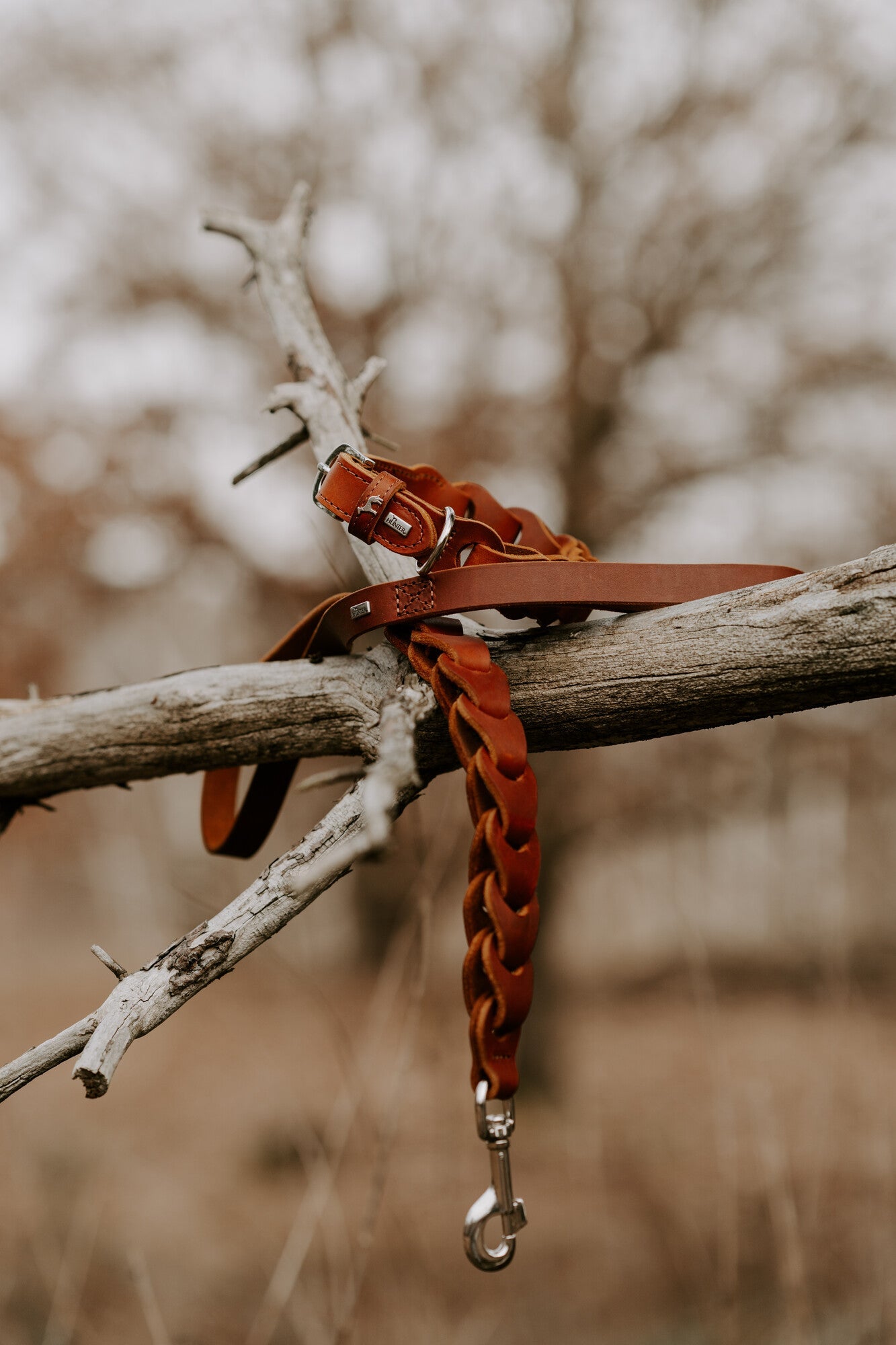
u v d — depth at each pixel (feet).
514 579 2.74
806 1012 19.65
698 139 29.60
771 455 27.50
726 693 2.66
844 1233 6.81
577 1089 20.90
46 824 20.63
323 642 3.13
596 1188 13.69
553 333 30.68
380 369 4.19
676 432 29.86
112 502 28.25
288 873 2.47
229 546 28.76
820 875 10.70
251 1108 15.72
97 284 28.37
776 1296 7.27
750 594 2.67
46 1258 8.41
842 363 27.76
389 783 1.82
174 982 2.34
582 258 29.99
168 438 27.22
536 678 2.84
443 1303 7.32
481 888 2.40
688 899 11.28
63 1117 16.39
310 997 9.02
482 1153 10.80
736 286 29.81
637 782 25.38
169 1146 14.97
